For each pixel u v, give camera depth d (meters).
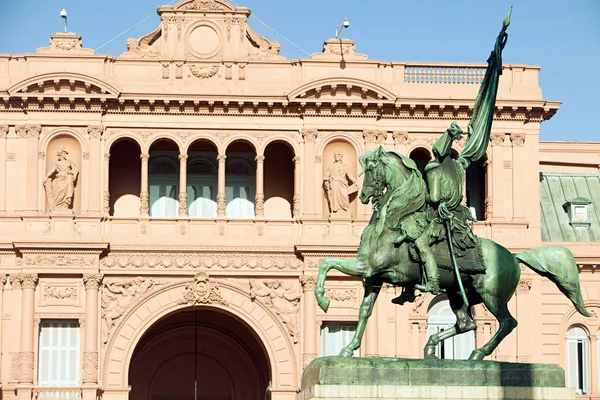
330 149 88.44
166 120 87.88
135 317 85.44
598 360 90.44
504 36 39.81
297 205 87.56
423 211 38.97
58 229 85.56
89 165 86.69
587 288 91.12
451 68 89.62
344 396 35.53
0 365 84.25
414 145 88.69
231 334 95.81
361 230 86.94
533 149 89.75
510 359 87.44
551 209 97.06
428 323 87.56
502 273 39.31
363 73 88.94
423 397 35.72
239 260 86.44
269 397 87.06
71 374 84.94
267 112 88.19
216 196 91.06
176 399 97.12
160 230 86.50
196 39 88.88
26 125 86.75
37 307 84.81
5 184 86.25
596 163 102.06
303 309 86.06
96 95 86.62
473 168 92.12
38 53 87.50
